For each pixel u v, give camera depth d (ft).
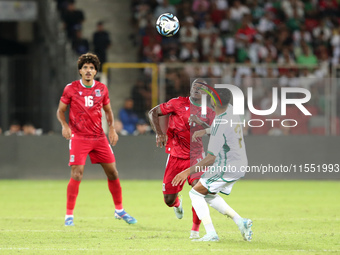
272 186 167.94
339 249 73.77
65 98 97.96
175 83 181.47
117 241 80.48
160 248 74.33
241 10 243.40
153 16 238.07
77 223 100.32
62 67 198.18
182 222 102.01
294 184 173.68
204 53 228.63
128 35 237.25
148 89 181.68
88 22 238.68
